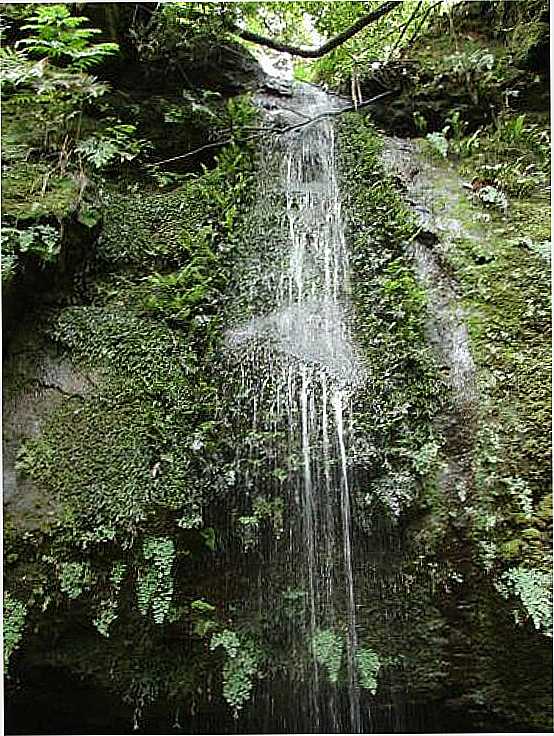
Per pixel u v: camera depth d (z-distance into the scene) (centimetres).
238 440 406
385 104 680
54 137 483
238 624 386
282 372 434
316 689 393
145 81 622
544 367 413
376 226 530
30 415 392
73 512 358
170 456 382
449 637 382
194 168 615
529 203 530
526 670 373
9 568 347
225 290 491
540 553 359
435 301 466
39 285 434
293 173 606
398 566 387
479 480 382
